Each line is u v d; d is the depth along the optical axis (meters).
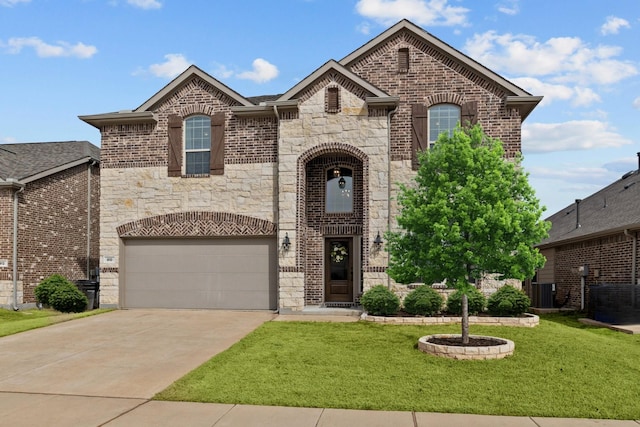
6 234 18.22
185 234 16.89
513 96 15.79
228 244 16.86
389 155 15.77
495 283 15.37
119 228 17.22
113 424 6.68
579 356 10.15
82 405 7.45
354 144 15.69
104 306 17.08
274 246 16.64
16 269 18.27
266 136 16.75
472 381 8.57
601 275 18.03
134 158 17.33
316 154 15.91
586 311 18.98
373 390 8.09
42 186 19.78
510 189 10.79
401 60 16.66
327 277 17.12
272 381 8.49
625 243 16.27
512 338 11.66
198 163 17.30
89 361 9.96
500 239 10.30
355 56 16.83
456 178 10.84
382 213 15.39
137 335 12.46
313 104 15.98
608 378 8.83
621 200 20.12
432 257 10.48
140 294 17.12
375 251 15.30
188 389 8.09
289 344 11.03
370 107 15.71
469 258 10.22
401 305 15.42
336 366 9.37
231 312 16.19
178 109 17.25
